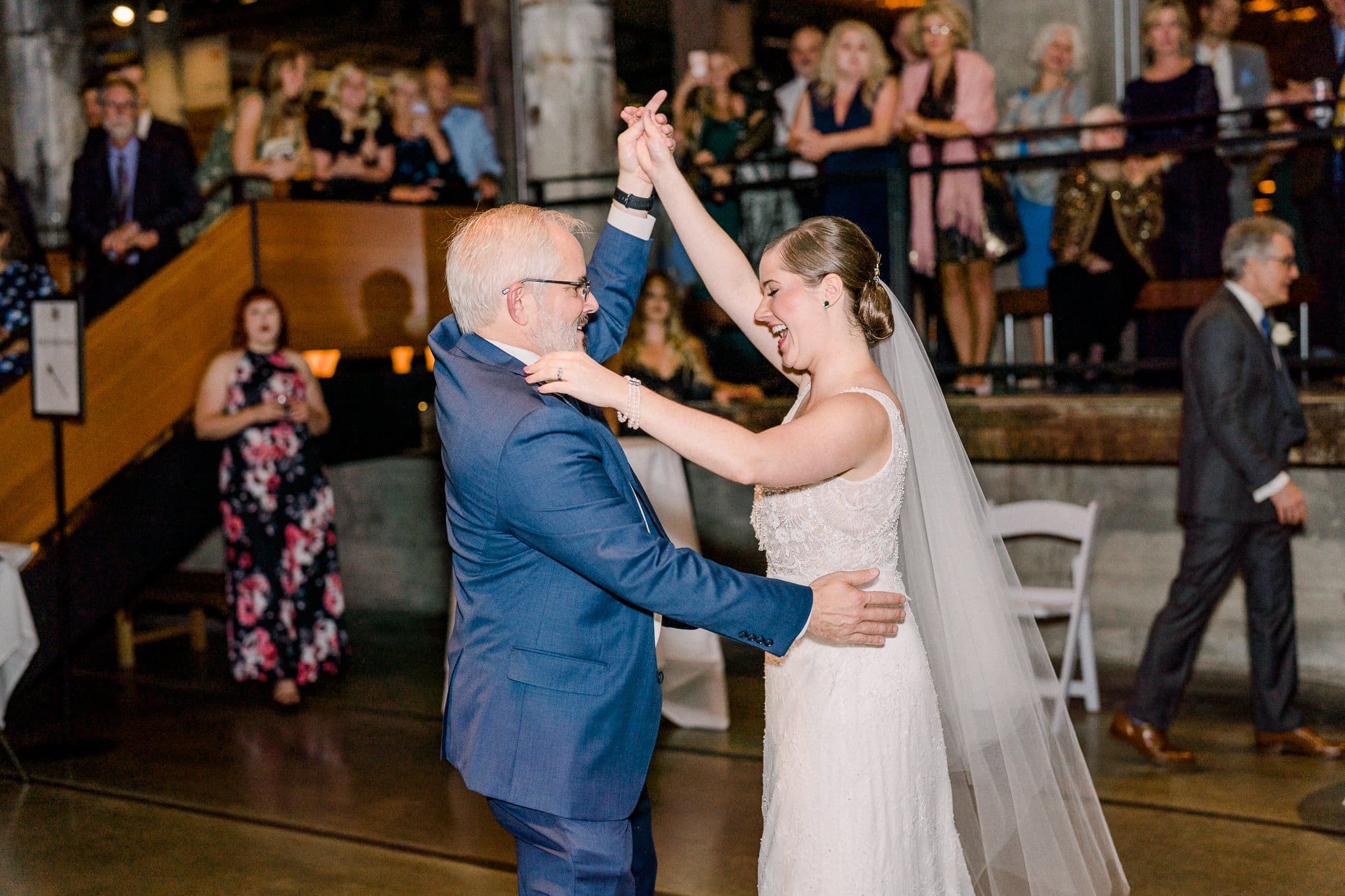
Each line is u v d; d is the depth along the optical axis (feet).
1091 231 19.61
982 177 19.97
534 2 23.93
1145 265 19.36
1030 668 9.32
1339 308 18.16
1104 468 19.20
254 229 20.88
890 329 8.32
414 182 24.75
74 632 18.75
